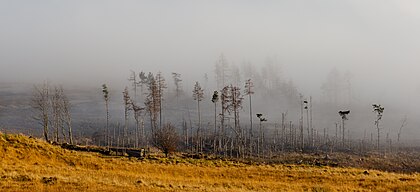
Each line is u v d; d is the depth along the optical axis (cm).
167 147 7300
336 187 4431
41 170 4141
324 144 11262
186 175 5078
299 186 4453
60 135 11312
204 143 10706
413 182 4869
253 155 9562
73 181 3403
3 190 2858
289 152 9975
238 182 4662
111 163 5381
